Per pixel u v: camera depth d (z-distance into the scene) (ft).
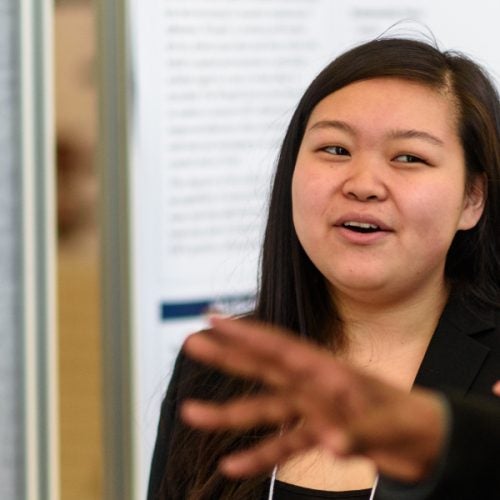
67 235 14.64
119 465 15.17
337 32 17.03
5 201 13.89
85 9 14.56
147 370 15.52
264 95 16.56
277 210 10.41
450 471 5.77
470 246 10.01
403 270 9.16
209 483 9.80
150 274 15.65
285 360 5.41
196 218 16.05
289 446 5.44
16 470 14.21
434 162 9.11
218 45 16.07
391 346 9.81
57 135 14.51
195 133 15.97
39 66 13.87
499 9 17.84
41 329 14.14
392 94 9.21
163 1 15.46
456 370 9.37
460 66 9.57
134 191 15.08
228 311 15.94
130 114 15.03
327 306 10.18
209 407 5.60
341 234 9.18
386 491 6.02
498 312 9.82
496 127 9.61
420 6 17.52
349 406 5.41
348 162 9.21
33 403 14.16
